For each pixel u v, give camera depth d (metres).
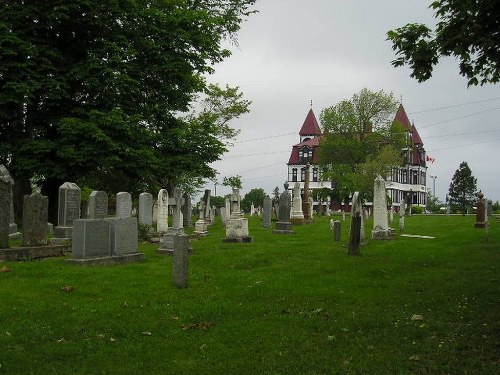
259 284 12.17
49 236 23.03
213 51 32.59
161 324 8.84
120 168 28.34
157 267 14.52
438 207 99.25
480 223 28.27
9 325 8.44
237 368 6.90
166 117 31.75
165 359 7.24
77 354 7.36
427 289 11.20
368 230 28.84
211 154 32.75
